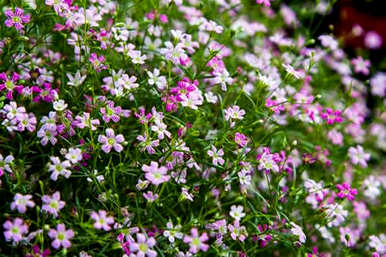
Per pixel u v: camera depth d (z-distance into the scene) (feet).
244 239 1.39
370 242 1.49
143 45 1.53
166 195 1.40
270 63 1.64
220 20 1.65
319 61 1.75
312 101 1.55
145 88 1.45
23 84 1.42
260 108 1.47
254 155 1.51
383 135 1.82
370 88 1.95
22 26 1.38
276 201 1.40
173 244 1.34
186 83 1.39
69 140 1.38
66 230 1.30
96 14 1.47
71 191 1.36
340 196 1.45
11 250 1.31
